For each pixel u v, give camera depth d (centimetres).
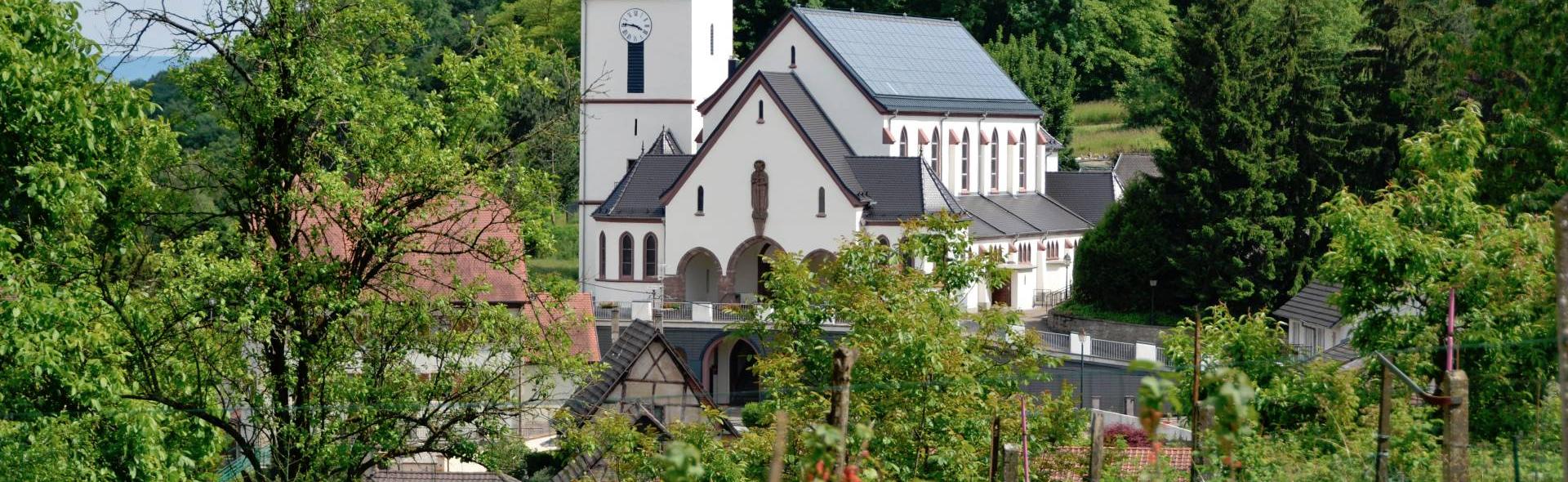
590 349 6781
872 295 3422
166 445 3066
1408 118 8762
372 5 3334
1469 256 3038
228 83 3288
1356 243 3070
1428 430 2709
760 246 9894
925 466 3133
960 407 3097
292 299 3256
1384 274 3120
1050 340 7950
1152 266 8869
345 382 3278
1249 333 3262
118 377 2827
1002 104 11375
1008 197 11394
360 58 3344
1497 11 4481
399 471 4716
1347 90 9112
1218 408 1338
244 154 3250
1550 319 2894
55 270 2975
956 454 3039
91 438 2836
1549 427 2773
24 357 2633
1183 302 8975
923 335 3125
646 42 10856
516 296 6150
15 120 2811
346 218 3238
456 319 3412
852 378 3189
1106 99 16562
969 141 11075
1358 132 8850
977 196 11075
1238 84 8712
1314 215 8675
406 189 3300
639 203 10112
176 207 3219
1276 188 8738
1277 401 2939
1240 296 7800
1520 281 3002
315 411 3225
